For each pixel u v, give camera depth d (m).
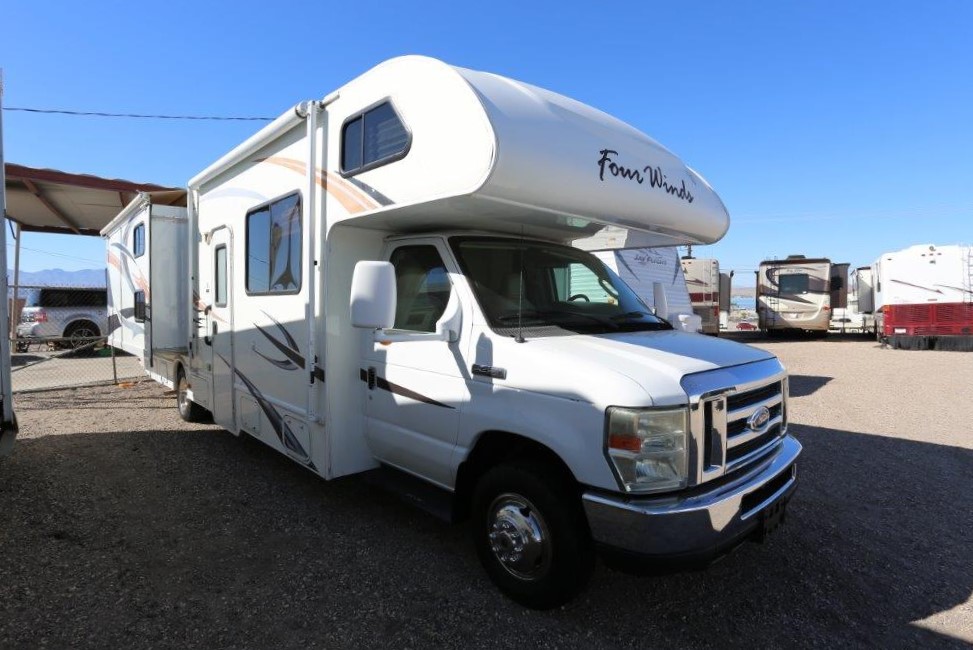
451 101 2.93
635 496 2.57
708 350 3.21
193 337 6.22
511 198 2.93
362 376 3.98
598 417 2.60
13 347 14.77
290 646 2.76
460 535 3.96
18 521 4.06
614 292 4.18
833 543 3.92
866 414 7.92
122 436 6.37
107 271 10.47
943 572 3.57
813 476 5.29
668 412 2.56
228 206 5.25
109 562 3.53
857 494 4.85
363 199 3.47
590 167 3.21
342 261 3.90
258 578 3.38
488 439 3.20
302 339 4.06
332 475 3.89
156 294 6.62
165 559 3.58
